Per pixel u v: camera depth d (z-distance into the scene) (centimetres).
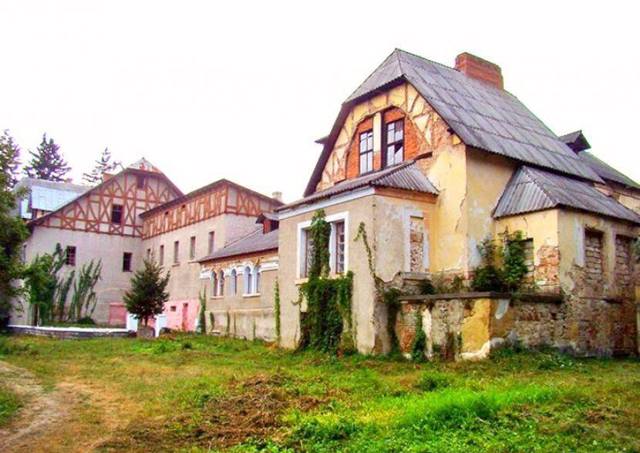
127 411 1115
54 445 896
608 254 1866
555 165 2081
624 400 969
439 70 2316
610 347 1808
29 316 4088
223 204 3666
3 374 1555
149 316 3177
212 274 3344
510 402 941
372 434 857
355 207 1878
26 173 7281
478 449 750
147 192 4703
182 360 1908
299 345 1991
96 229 4450
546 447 747
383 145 2180
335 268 1964
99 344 2530
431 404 920
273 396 1141
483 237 1881
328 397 1132
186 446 862
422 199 1922
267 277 2794
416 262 1883
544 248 1761
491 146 1927
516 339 1559
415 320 1705
